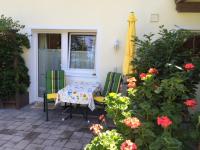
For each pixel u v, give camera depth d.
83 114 6.18
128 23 5.98
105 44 6.43
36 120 5.74
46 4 6.66
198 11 5.75
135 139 2.92
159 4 6.03
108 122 4.07
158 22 6.07
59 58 6.99
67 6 6.54
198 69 4.45
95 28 6.44
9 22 6.31
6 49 6.45
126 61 5.77
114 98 3.46
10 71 6.47
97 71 6.57
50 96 5.93
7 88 6.47
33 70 7.04
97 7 6.37
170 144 2.61
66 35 6.77
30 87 7.07
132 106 3.61
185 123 3.53
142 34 6.18
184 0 5.43
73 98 5.49
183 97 3.66
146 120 3.31
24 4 6.78
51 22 6.69
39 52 7.08
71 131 5.12
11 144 4.44
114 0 6.25
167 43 4.94
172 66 4.46
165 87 3.60
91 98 5.43
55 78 6.51
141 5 6.12
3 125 5.37
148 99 3.84
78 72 6.80
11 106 6.68
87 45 6.79
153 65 4.87
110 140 2.66
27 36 6.75
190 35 5.17
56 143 4.54
